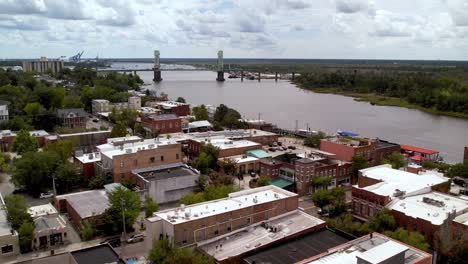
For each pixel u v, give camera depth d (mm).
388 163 132125
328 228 82625
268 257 69938
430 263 62875
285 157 139375
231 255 69688
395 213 90375
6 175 137625
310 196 120438
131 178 119750
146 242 76312
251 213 80688
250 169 143500
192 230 73125
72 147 148125
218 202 84125
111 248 67125
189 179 116062
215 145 153250
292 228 80312
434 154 164500
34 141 159375
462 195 110375
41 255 83812
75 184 124000
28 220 89000
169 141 141000
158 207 100375
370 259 55062
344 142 146125
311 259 61438
